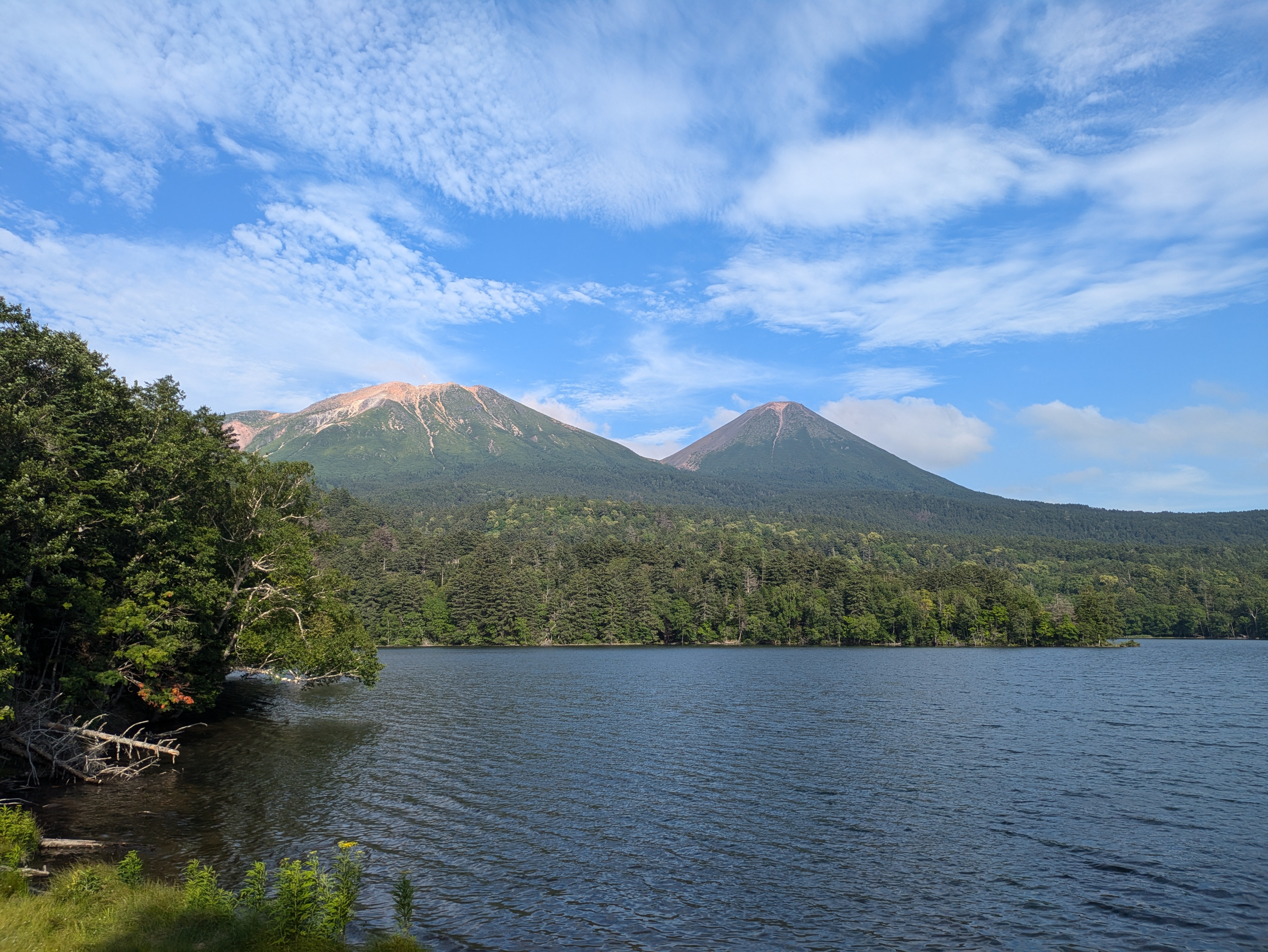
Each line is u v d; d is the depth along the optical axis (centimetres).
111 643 3653
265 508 5066
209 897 1555
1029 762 3850
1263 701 6419
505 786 3266
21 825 2025
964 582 18500
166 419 3809
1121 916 1978
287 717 5316
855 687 7556
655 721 5222
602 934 1831
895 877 2239
